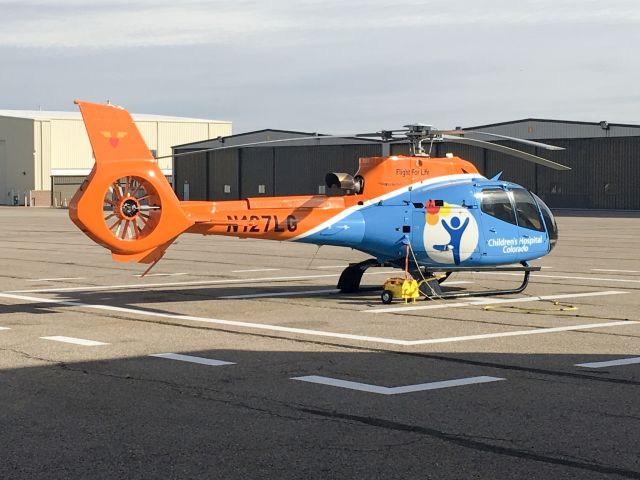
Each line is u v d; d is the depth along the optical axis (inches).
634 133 2401.6
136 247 553.3
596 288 730.8
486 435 304.7
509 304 631.8
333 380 388.5
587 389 371.9
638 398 356.8
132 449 288.4
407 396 359.6
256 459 278.2
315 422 320.8
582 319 562.9
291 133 2915.8
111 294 693.3
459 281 772.6
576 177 2507.4
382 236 636.7
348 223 625.0
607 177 2458.2
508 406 343.9
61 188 3764.8
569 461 276.8
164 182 556.7
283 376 396.2
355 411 336.2
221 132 4094.5
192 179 3201.3
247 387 375.2
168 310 604.1
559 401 351.3
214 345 472.7
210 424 318.3
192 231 581.9
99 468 269.7
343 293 695.7
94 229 538.3
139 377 394.3
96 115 535.8
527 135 2571.4
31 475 263.4
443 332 513.0
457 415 330.3
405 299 634.8
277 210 603.5
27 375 397.7
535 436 303.6
